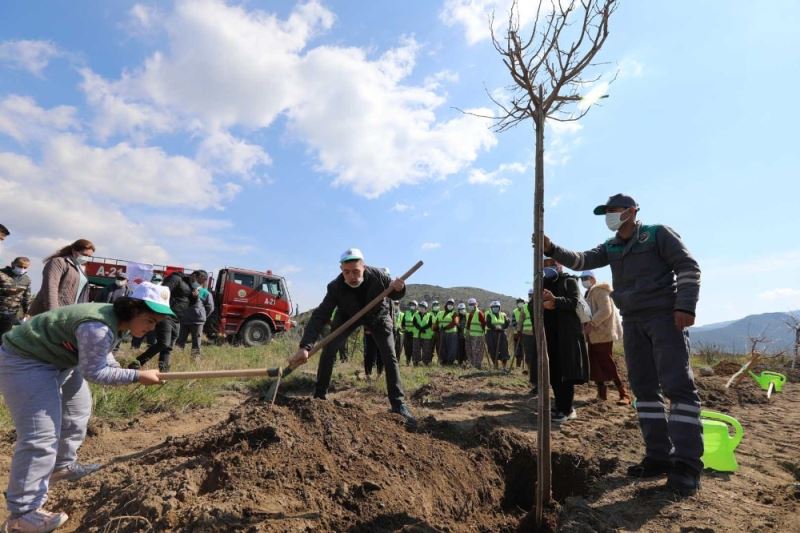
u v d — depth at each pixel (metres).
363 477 2.94
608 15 2.67
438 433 3.97
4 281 6.98
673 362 3.17
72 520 2.69
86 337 2.51
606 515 2.76
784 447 4.25
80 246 4.91
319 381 4.66
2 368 2.50
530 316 9.14
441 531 2.72
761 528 2.59
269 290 15.46
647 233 3.35
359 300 4.57
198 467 2.88
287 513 2.46
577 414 5.55
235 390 6.91
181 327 9.19
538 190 2.80
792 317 12.34
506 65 2.86
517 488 3.87
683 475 3.04
